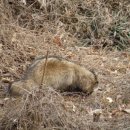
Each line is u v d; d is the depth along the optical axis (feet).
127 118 34.73
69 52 46.93
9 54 43.57
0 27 45.85
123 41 50.67
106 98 38.63
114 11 53.26
